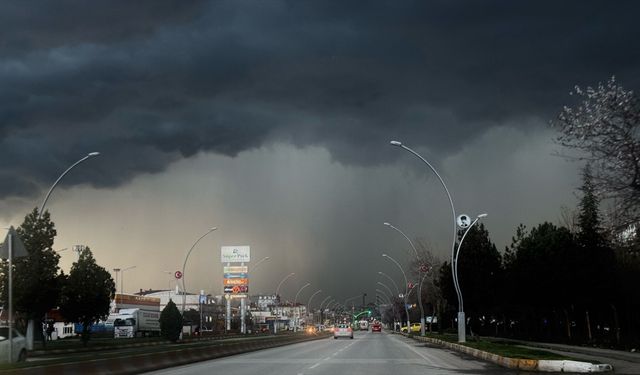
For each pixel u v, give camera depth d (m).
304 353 39.81
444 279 58.44
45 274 49.31
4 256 21.36
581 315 51.31
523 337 58.84
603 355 29.56
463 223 41.44
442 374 22.36
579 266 42.78
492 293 53.44
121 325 86.81
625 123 15.12
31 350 46.00
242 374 23.36
